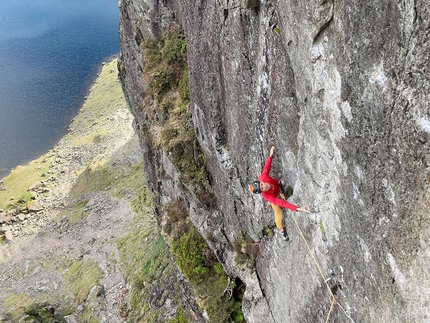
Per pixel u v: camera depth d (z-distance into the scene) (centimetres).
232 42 1009
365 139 565
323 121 672
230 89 1128
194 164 1717
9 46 9569
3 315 4106
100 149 6306
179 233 2061
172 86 1936
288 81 792
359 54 535
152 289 3034
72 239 4797
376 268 612
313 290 891
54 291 4134
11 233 5284
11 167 6531
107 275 3844
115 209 4925
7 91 8075
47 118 7388
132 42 2364
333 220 724
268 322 1308
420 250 502
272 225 1130
